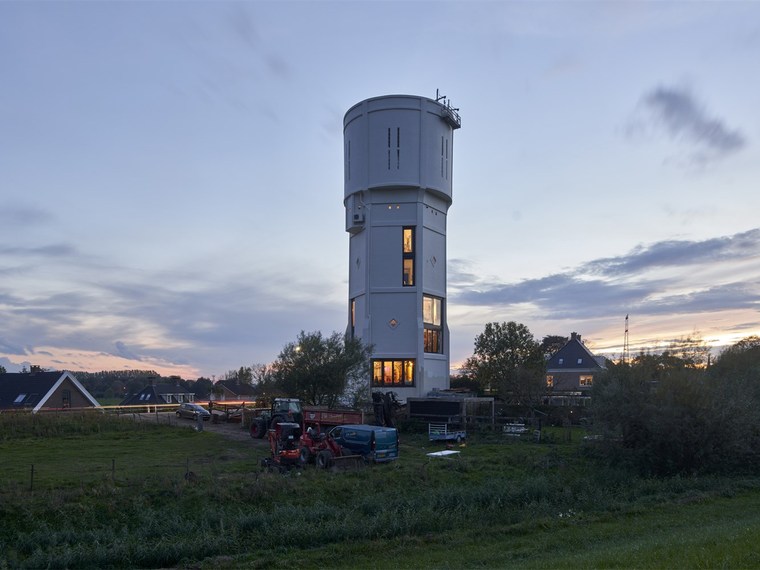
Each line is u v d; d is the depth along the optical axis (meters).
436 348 60.19
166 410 63.06
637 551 14.43
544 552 17.03
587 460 32.09
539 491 24.41
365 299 58.09
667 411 29.27
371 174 58.62
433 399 46.69
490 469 29.73
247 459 31.83
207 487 23.06
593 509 22.86
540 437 39.41
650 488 26.42
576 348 92.75
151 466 28.70
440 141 60.38
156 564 16.97
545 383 60.09
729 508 22.39
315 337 47.25
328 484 24.98
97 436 40.72
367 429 30.48
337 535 18.98
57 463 29.39
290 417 38.75
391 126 58.47
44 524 19.08
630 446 31.03
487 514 21.83
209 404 56.00
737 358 43.62
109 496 21.52
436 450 36.84
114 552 16.94
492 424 43.59
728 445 29.16
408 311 57.53
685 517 20.92
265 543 18.33
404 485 26.20
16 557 17.00
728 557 12.55
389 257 58.16
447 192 61.00
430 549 17.92
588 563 13.59
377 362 56.97
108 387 134.50
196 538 18.34
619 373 32.53
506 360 65.31
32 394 60.97
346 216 62.19
